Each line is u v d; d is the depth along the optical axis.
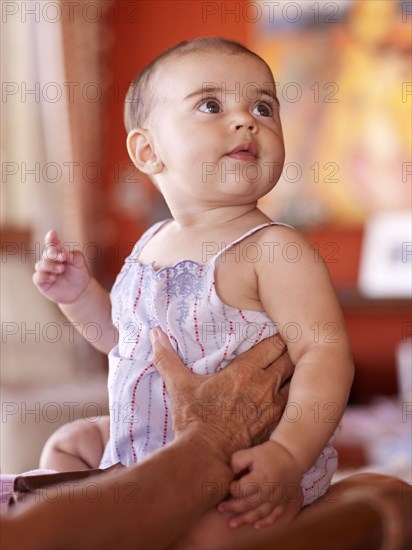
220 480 0.85
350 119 5.29
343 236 5.31
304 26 5.29
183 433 0.91
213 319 1.12
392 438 3.39
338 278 5.30
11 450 3.13
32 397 3.45
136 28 5.36
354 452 3.17
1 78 5.14
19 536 0.65
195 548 0.84
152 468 0.79
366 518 0.81
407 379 4.50
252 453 0.92
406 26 5.25
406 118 5.27
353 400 5.03
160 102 1.25
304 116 5.31
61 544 0.66
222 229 1.19
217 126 1.18
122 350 1.19
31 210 5.09
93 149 5.10
